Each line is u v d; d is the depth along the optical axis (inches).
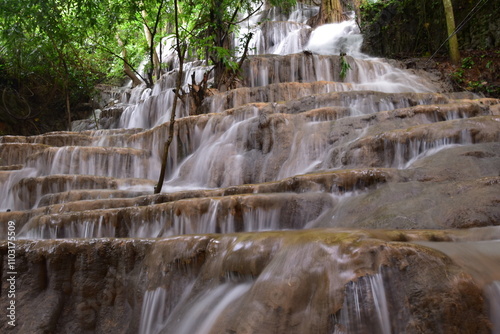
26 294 160.6
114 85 803.4
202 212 185.5
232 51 498.3
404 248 95.0
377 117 263.7
